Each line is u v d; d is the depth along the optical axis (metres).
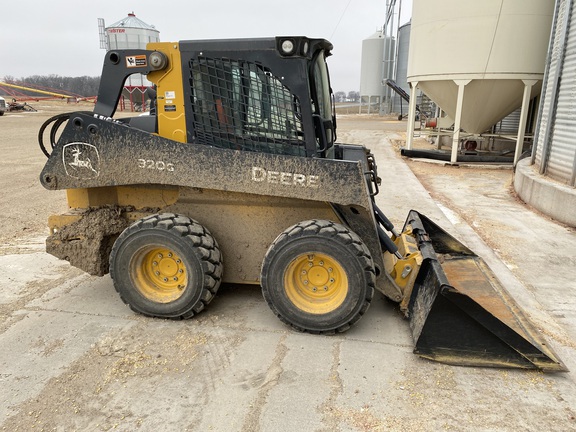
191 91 3.55
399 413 2.72
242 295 4.23
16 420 2.65
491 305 3.85
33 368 3.13
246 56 3.41
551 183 7.31
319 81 3.69
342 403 2.80
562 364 3.11
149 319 3.78
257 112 3.53
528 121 12.91
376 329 3.65
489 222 6.87
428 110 19.81
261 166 3.37
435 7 10.95
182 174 3.50
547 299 4.35
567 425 2.65
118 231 3.99
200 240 3.54
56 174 3.74
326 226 3.37
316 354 3.30
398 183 9.78
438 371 3.13
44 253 5.35
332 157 4.28
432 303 3.15
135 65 3.58
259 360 3.22
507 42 10.36
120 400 2.82
